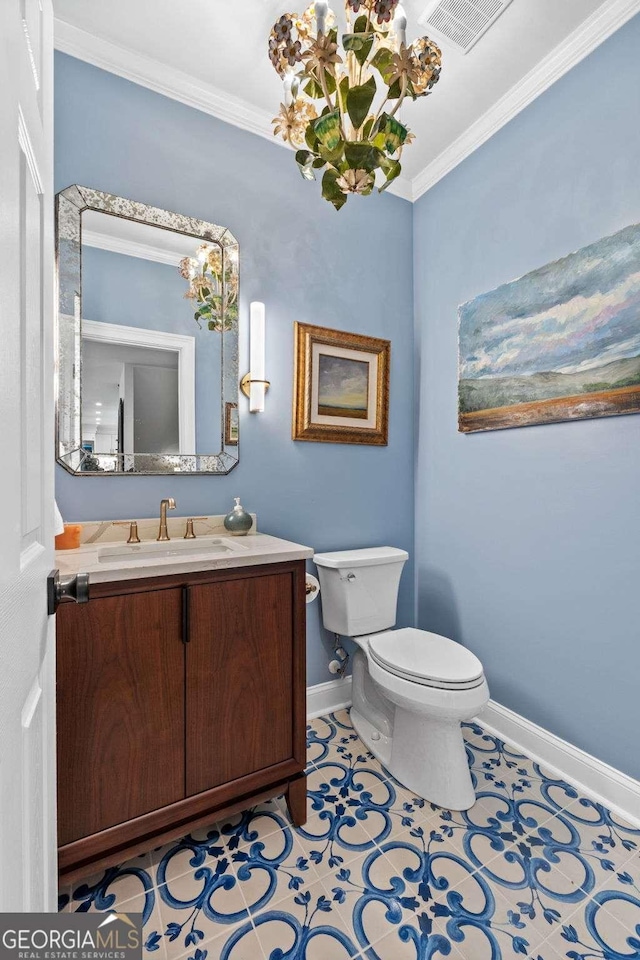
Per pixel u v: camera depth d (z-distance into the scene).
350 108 1.12
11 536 0.47
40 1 0.69
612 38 1.46
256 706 1.32
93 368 1.53
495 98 1.80
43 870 0.67
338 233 2.10
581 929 1.05
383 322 2.26
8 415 0.46
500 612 1.90
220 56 1.60
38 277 0.65
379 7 1.08
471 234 2.02
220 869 1.21
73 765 1.06
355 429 2.14
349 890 1.15
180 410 1.69
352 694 1.98
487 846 1.29
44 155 0.70
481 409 1.95
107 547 1.43
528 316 1.74
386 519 2.29
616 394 1.45
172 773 1.19
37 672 0.62
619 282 1.44
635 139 1.41
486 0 1.41
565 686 1.64
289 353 1.96
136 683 1.14
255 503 1.88
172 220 1.67
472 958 0.99
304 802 1.39
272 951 1.00
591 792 1.52
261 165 1.88
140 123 1.62
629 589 1.44
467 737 1.88
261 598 1.33
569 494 1.62
